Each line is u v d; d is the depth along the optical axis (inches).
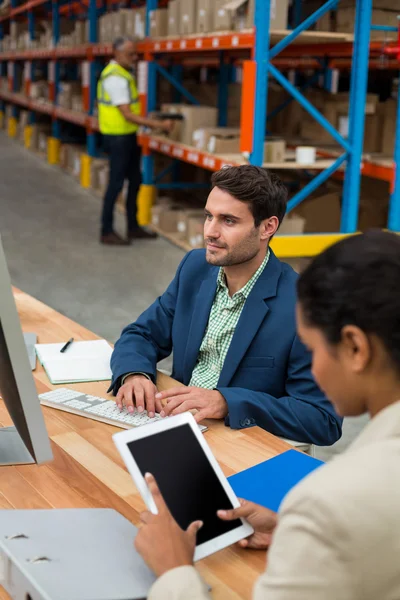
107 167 327.3
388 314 29.1
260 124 172.2
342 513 26.6
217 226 68.2
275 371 69.9
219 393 64.0
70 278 202.8
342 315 30.0
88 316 170.6
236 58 271.1
